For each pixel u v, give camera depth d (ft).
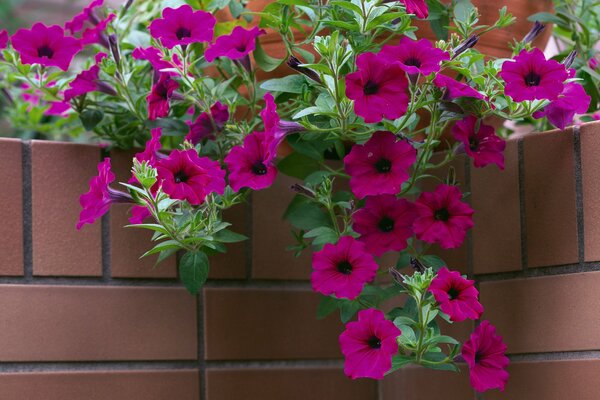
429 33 4.77
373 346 4.37
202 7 4.90
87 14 4.99
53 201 4.73
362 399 5.11
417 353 4.43
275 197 5.01
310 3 4.74
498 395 4.71
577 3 5.09
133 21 5.33
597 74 4.90
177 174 4.44
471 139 4.58
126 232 4.81
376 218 4.56
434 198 4.53
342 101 4.47
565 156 4.57
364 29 4.46
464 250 4.84
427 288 4.35
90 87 4.82
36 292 4.68
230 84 4.93
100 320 4.75
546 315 4.58
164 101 4.72
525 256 4.66
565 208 4.56
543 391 4.58
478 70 4.68
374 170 4.51
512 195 4.71
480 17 4.76
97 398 4.72
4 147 4.68
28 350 4.66
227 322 4.92
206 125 4.75
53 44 4.79
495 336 4.48
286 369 4.99
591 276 4.49
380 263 5.15
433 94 4.50
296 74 4.79
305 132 4.66
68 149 4.77
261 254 4.98
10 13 7.46
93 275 4.76
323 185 4.63
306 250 5.05
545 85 4.36
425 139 4.83
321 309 4.69
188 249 4.59
